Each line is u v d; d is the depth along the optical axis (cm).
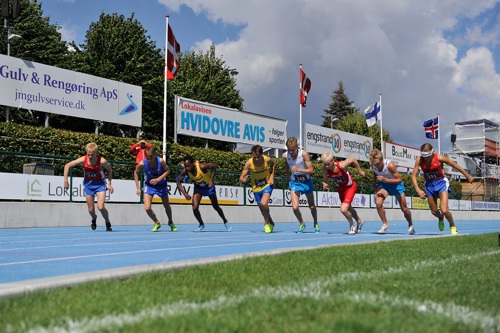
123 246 906
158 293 398
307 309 337
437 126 4238
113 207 1714
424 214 3447
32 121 3127
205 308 347
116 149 2206
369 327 285
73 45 3881
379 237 1221
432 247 837
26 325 302
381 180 1307
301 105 3011
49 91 2114
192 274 497
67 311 335
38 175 1543
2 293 382
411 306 352
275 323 305
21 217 1492
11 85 1992
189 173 1385
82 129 3378
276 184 2359
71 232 1312
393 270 546
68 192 1614
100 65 3625
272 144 3191
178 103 2539
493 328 299
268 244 984
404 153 4559
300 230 1375
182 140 3819
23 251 809
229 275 492
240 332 284
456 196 3850
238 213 2142
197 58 5072
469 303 369
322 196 2612
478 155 6125
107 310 341
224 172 2105
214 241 1041
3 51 3219
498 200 4491
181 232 1354
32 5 3384
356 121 7119
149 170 1342
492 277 493
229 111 2872
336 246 843
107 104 2338
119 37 3722
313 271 529
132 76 3659
